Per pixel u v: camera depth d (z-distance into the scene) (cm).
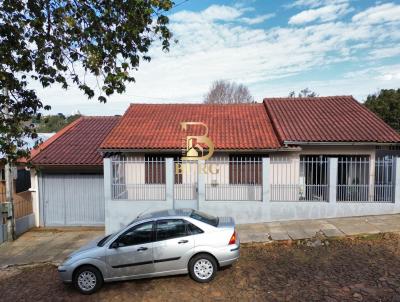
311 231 976
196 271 700
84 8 580
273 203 1129
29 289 766
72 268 700
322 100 1669
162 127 1438
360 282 646
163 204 1175
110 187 1188
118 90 587
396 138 1217
